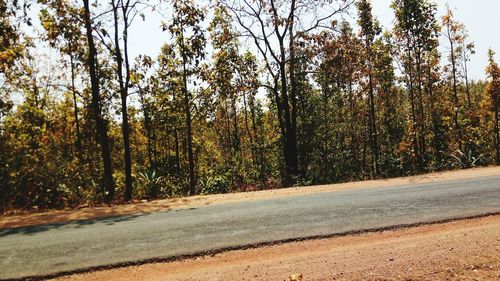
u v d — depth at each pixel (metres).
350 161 30.89
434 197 10.63
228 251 6.57
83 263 6.02
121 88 18.20
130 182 17.86
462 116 30.42
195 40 21.03
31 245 7.01
